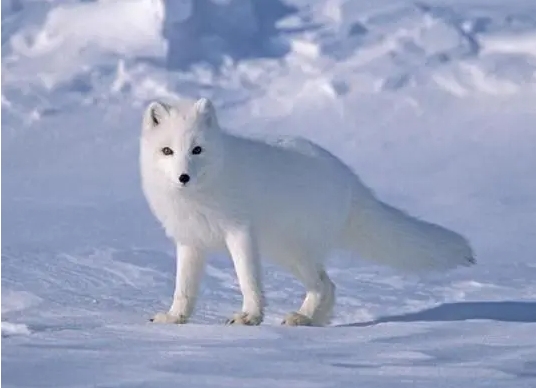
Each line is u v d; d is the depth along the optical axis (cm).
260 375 557
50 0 2664
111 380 526
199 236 852
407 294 1011
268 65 2419
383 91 2295
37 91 2334
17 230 1415
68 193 1720
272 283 1076
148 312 912
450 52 2389
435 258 922
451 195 1697
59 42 2519
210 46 2466
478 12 2522
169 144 814
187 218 841
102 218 1509
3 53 2509
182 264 870
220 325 769
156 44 2444
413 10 2534
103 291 1017
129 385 514
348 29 2509
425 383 541
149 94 2327
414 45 2428
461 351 667
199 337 707
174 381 528
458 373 574
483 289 1043
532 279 1104
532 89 2259
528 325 776
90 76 2381
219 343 680
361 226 917
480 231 1445
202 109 813
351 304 961
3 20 2625
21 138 2123
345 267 1177
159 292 1017
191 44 2461
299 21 2553
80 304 945
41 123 2203
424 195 1700
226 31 2509
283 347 668
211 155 811
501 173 1847
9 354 608
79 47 2491
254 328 752
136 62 2402
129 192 1730
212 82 2362
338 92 2294
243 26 2528
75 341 677
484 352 664
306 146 881
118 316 877
